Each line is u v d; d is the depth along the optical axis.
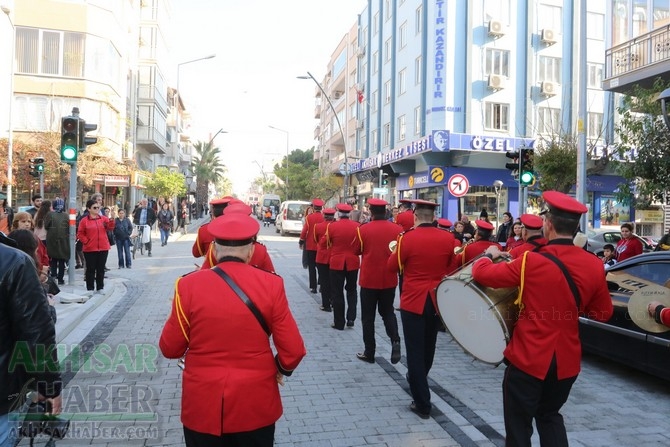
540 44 26.81
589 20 27.53
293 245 23.44
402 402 4.96
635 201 10.66
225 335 2.45
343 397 5.07
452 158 25.86
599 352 6.06
